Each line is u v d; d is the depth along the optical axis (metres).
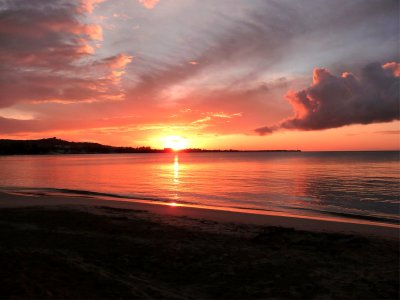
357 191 29.45
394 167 61.28
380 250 9.86
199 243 10.69
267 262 8.80
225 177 45.81
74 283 6.76
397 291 6.88
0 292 5.75
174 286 7.18
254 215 16.59
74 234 11.65
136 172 58.88
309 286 7.18
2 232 11.75
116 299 6.12
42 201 20.42
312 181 38.12
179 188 33.09
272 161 104.50
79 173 55.91
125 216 15.28
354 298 6.57
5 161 120.19
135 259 9.01
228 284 7.31
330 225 14.30
